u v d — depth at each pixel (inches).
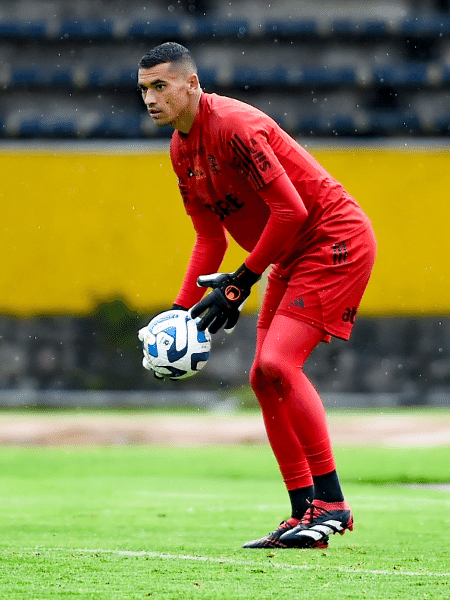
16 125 2465.6
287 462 563.8
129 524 669.9
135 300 2465.6
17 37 2677.2
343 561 497.7
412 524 677.3
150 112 530.3
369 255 548.7
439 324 2437.3
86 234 2466.8
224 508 780.6
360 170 2466.8
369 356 2412.6
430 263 2453.2
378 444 1524.4
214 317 538.9
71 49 2709.2
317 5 2842.0
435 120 2472.9
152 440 1646.2
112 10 2837.1
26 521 686.5
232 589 414.9
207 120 527.2
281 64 2728.8
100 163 2476.6
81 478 1098.1
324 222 536.7
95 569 466.3
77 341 2413.9
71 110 2610.7
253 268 531.2
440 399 2378.2
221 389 2356.1
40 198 2466.8
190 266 598.2
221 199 549.6
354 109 2618.1
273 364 527.8
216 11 2844.5
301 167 535.2
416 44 2751.0
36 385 2402.8
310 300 532.4
